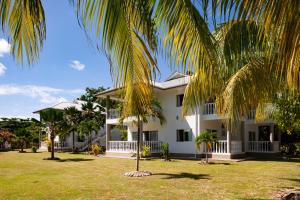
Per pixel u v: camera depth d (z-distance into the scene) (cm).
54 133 2767
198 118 2453
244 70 665
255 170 1645
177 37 366
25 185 1257
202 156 2438
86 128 3478
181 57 375
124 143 2811
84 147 4000
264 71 643
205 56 382
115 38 366
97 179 1401
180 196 987
